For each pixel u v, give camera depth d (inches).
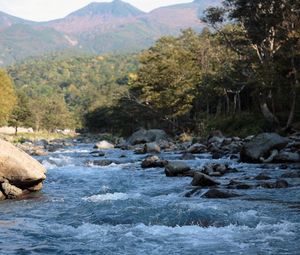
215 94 2805.1
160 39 3700.8
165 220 457.4
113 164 1131.3
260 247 369.4
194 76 2945.4
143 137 2477.9
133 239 399.5
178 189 695.7
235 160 1119.0
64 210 539.5
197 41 3390.7
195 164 1047.0
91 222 468.1
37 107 6141.7
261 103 1947.6
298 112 1967.3
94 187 752.3
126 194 655.1
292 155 1011.9
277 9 1895.9
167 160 1098.1
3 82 4192.9
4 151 655.1
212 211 481.4
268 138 1063.6
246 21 2064.5
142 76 3149.6
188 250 365.7
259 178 764.0
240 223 443.5
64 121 6638.8
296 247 367.9
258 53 2016.5
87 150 1893.5
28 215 512.7
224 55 2883.9
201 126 2468.0
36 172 681.6
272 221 449.7
